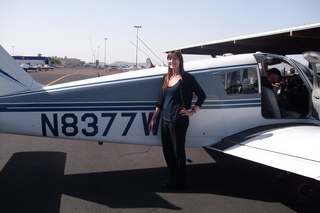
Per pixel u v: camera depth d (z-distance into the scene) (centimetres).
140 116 337
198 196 311
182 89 296
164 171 379
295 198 292
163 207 284
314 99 379
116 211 275
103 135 332
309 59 360
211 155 451
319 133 324
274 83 439
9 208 275
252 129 362
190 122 344
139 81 335
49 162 403
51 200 294
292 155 276
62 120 321
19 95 316
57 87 326
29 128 319
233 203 297
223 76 354
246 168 398
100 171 375
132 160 419
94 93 325
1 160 406
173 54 295
